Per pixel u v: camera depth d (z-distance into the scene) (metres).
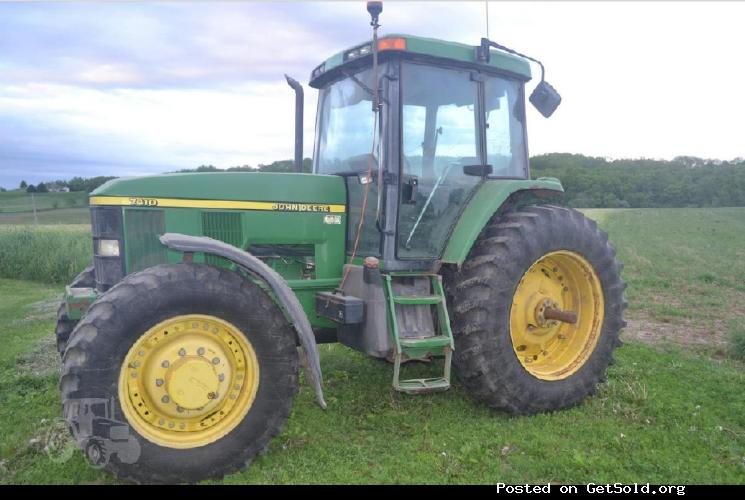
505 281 4.16
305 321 3.49
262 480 3.30
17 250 12.21
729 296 9.23
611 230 23.11
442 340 4.02
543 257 4.39
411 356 4.04
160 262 4.01
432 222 4.38
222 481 3.29
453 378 5.08
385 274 4.10
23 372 5.41
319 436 3.90
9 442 3.77
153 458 3.16
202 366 3.29
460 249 4.21
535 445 3.75
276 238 4.26
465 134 4.50
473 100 4.52
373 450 3.71
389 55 4.06
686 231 22.50
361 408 4.41
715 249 16.11
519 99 4.89
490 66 4.49
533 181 4.72
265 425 3.42
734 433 3.93
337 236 4.46
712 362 5.61
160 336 3.28
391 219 4.10
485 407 4.43
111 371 3.09
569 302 4.80
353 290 4.16
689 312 7.89
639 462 3.52
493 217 4.60
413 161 4.27
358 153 4.44
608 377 5.07
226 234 4.14
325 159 4.92
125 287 3.20
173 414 3.28
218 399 3.35
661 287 9.99
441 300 4.15
